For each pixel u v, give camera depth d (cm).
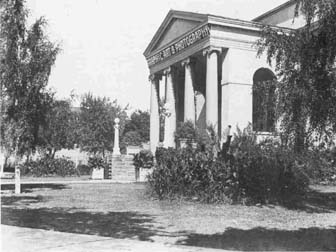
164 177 1983
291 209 1644
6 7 2152
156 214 1502
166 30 4794
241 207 1694
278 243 990
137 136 9038
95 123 6344
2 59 2172
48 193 2286
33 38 2236
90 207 1692
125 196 2116
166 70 4781
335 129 1198
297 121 1309
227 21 3747
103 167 3806
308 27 1291
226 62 3784
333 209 1641
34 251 781
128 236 1060
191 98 4238
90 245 851
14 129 2250
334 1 1157
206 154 1948
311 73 1231
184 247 884
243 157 1869
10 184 3014
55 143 4625
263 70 3944
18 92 2231
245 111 3759
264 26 1575
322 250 920
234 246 948
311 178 2227
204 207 1692
